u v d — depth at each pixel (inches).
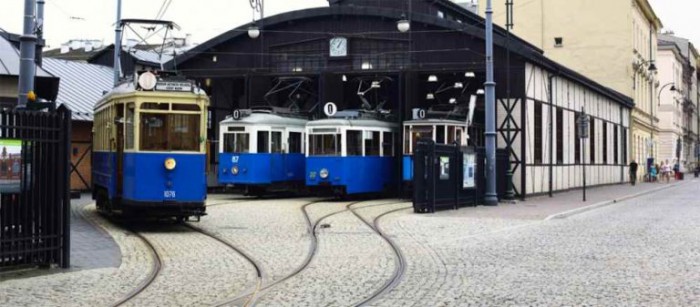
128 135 661.9
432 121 1192.8
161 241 585.6
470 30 1286.9
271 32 1441.9
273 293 375.9
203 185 662.5
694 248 567.5
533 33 2295.8
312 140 1175.0
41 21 761.0
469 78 1423.5
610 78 2242.9
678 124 3511.3
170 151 653.3
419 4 1669.5
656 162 2930.6
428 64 1327.5
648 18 2647.6
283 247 560.1
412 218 831.1
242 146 1192.8
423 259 502.6
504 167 1183.6
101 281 405.7
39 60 922.7
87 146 1245.7
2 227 416.8
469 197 1039.6
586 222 805.9
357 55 1386.6
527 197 1277.1
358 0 1744.6
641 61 2480.3
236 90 1593.3
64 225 442.9
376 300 358.9
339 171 1152.2
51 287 385.7
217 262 480.1
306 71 1409.9
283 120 1233.4
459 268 462.0
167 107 655.1
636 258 509.7
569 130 1577.3
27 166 425.4
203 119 664.4
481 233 676.7
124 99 669.9
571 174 1599.4
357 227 715.4
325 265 472.4
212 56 1467.8
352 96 1565.0
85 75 1414.9
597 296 368.8
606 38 2240.4
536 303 351.3
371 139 1208.2
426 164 915.4
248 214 850.1
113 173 691.4
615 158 2102.6
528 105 1282.0
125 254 508.7
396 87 1545.3
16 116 417.7
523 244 591.2
